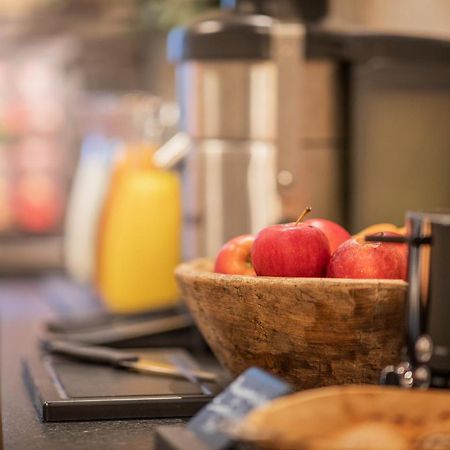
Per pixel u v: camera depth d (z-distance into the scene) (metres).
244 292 1.02
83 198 2.76
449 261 0.85
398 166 1.87
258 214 1.72
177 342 1.64
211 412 0.87
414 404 0.79
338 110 1.75
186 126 1.76
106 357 1.39
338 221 1.77
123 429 1.08
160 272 2.18
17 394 1.34
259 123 1.71
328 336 1.01
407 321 0.88
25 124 3.97
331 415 0.77
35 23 3.82
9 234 3.91
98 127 3.04
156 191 2.15
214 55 1.69
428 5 1.93
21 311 2.58
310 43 1.71
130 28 3.83
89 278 2.74
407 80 1.87
